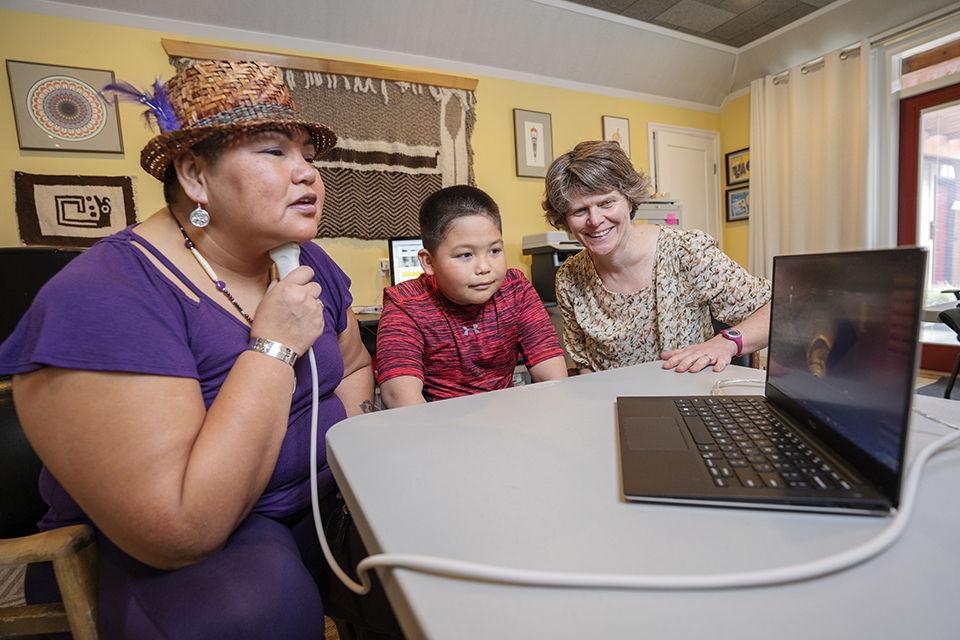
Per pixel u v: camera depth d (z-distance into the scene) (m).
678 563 0.29
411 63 2.98
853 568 0.28
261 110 0.54
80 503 0.46
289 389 0.56
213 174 0.55
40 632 0.55
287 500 0.67
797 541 0.31
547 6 3.05
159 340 0.50
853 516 0.33
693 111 4.14
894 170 3.23
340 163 2.72
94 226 2.25
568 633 0.24
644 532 0.33
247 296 0.67
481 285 0.89
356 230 2.78
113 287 0.50
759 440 0.45
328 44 2.75
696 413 0.54
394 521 0.36
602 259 1.18
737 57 3.86
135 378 0.47
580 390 0.73
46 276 0.89
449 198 0.87
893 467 0.32
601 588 0.27
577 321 1.35
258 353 0.55
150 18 2.35
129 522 0.45
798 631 0.23
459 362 1.01
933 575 0.27
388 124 2.84
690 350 0.92
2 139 2.12
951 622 0.23
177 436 0.47
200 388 0.56
